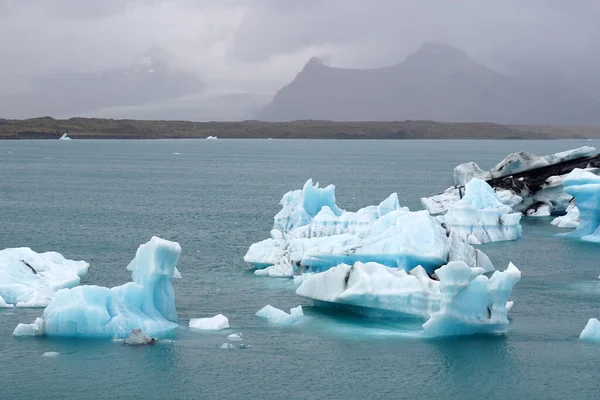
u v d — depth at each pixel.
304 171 157.38
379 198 93.31
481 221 52.94
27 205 78.62
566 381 24.61
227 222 65.31
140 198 89.31
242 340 28.02
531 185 69.56
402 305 30.17
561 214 68.69
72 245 50.88
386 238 34.78
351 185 115.62
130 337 27.27
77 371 24.73
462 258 36.28
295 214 46.66
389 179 131.38
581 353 27.09
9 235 55.53
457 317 28.45
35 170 147.12
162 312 29.95
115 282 37.78
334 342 27.95
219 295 34.97
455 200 66.75
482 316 29.02
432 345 27.70
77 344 27.06
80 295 28.06
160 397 23.02
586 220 54.97
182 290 36.03
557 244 51.34
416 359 26.28
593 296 35.62
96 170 151.75
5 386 23.56
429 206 66.94
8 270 34.31
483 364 25.95
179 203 83.31
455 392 23.72
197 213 72.69
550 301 34.59
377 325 30.05
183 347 27.06
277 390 23.69
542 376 24.97
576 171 56.03
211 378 24.48
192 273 40.41
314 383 24.23
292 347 27.36
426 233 34.38
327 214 43.31
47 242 52.28
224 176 137.38
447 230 37.66
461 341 28.25
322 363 25.88
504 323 29.31
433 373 25.11
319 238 39.09
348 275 31.48
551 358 26.56
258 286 36.91
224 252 48.12
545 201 68.88
